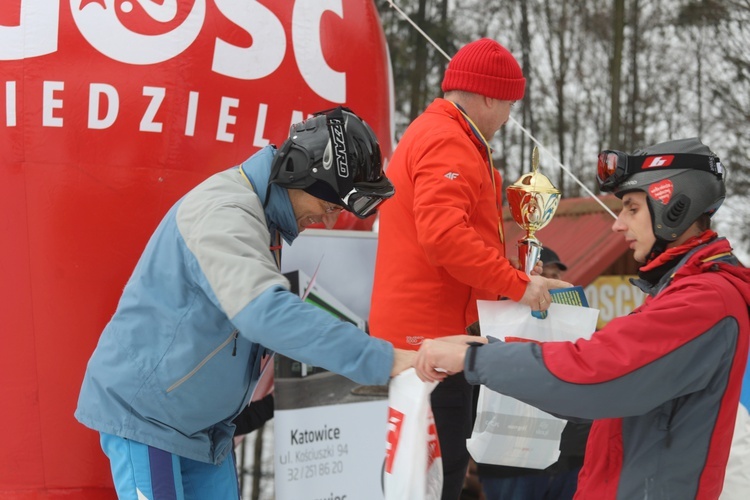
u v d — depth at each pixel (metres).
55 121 2.98
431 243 2.54
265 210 2.20
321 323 1.95
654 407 1.73
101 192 3.01
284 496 3.28
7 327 3.01
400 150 2.80
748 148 13.09
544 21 14.53
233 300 1.96
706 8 13.34
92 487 3.04
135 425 2.17
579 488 1.95
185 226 2.10
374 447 3.50
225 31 3.17
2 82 2.98
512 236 7.63
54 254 3.00
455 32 13.34
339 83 3.50
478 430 2.42
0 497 3.03
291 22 3.36
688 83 13.68
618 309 6.41
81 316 3.02
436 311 2.71
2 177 2.99
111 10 3.03
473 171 2.64
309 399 3.36
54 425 3.01
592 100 14.50
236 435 3.29
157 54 3.05
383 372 1.97
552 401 1.75
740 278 1.79
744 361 1.75
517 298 2.51
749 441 2.75
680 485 1.76
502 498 3.74
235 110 3.18
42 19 2.99
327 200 2.16
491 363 1.80
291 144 2.15
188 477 2.40
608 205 7.22
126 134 3.02
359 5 3.72
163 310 2.13
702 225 1.89
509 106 2.86
